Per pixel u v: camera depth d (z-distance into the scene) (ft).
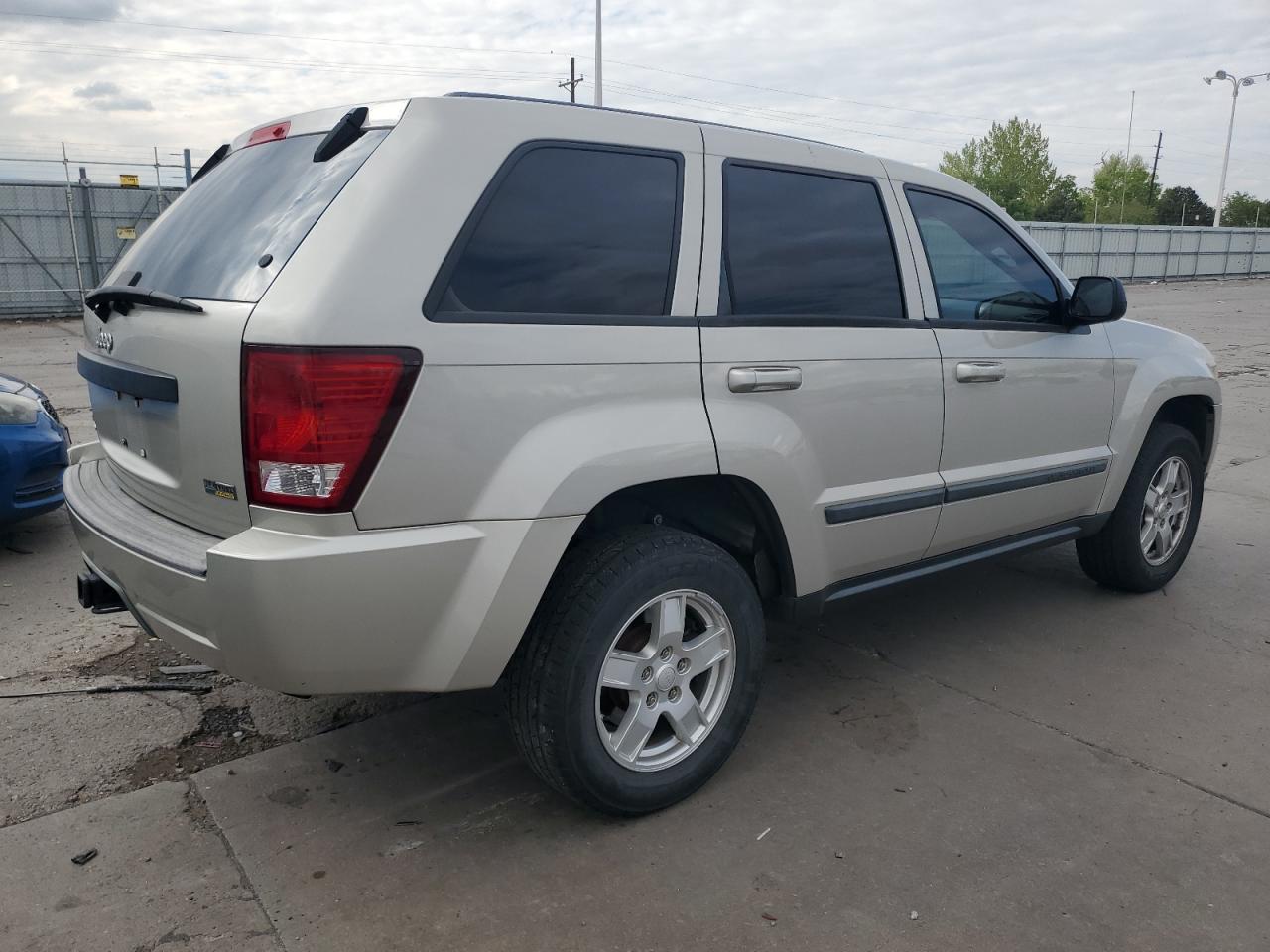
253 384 7.52
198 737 10.90
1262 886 8.50
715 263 9.66
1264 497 21.90
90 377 10.08
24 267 64.23
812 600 10.70
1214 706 11.92
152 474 9.02
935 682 12.53
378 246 7.67
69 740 10.72
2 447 15.72
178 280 8.86
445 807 9.62
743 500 10.31
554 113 8.89
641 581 8.89
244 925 7.87
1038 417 12.91
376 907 8.11
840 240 10.89
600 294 8.85
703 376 9.31
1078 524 14.14
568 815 9.52
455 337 7.87
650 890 8.39
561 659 8.59
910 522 11.42
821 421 10.31
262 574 7.43
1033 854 8.91
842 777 10.22
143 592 8.57
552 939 7.77
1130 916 8.09
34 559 16.62
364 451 7.52
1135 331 14.78
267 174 9.07
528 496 8.15
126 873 8.50
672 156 9.58
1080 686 12.44
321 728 11.16
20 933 7.72
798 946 7.72
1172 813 9.60
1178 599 15.58
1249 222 305.73
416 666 8.12
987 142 238.89
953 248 12.22
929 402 11.40
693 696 9.70
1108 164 280.51
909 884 8.48
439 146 8.13
